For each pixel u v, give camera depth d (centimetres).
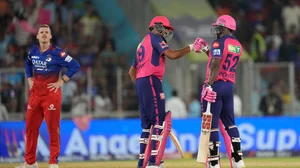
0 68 5781
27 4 6744
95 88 5850
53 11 6812
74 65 3591
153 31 3322
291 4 7525
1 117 5484
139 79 3294
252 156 5344
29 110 3600
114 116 5841
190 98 6222
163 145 3253
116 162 4788
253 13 7519
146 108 3288
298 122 5422
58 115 3584
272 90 5850
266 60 7088
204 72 6494
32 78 3662
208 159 3300
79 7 6906
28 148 3650
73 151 5234
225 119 3369
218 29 3325
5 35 6519
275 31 7288
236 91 5906
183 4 6994
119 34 6856
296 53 7144
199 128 5309
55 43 6631
